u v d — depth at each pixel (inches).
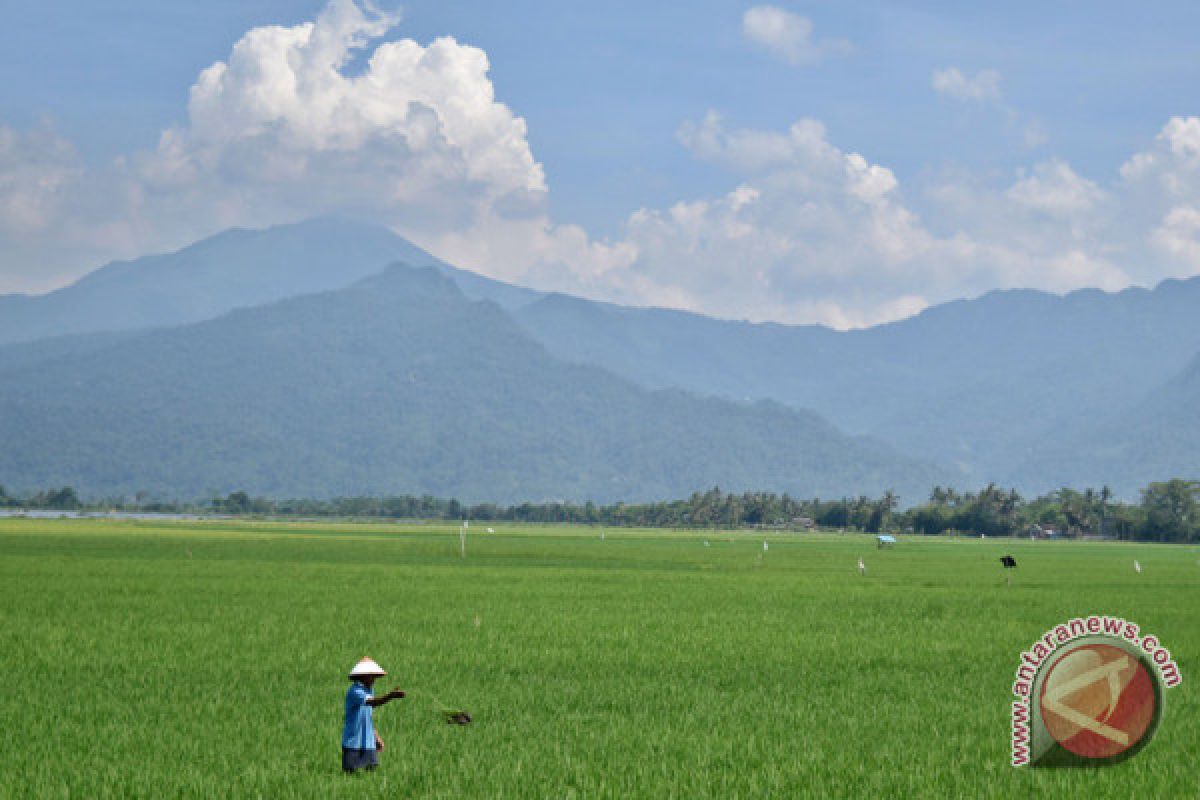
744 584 2844.5
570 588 2600.9
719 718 1045.8
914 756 901.8
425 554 4490.7
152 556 3892.7
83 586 2460.6
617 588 2623.0
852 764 876.6
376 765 830.5
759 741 951.6
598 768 851.4
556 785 806.5
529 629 1696.6
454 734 960.3
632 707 1093.1
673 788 801.6
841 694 1175.0
